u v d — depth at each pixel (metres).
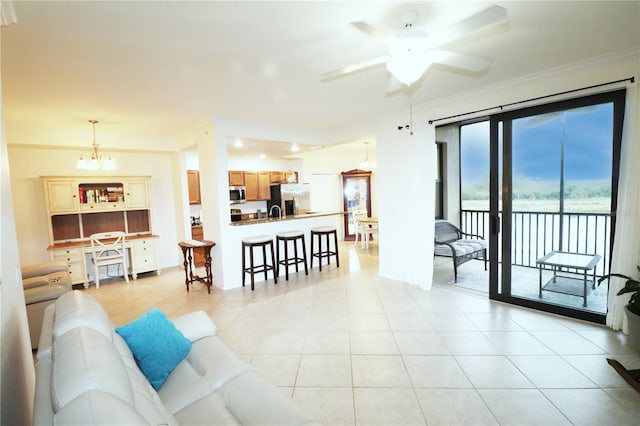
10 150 4.70
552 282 3.79
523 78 3.14
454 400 2.02
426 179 4.07
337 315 3.45
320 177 8.32
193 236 6.22
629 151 2.64
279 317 3.45
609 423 1.79
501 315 3.29
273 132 4.98
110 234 5.07
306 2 1.76
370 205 8.47
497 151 3.56
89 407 0.82
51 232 4.80
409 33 1.70
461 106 3.69
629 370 2.20
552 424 1.79
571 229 3.53
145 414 1.04
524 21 2.09
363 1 1.79
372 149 8.19
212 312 3.67
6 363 1.42
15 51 2.18
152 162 5.93
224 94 3.29
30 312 2.94
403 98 3.74
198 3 1.73
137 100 3.37
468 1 1.83
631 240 2.67
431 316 3.32
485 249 4.98
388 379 2.27
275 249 5.16
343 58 2.50
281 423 1.29
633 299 2.41
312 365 2.48
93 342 1.19
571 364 2.36
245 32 2.07
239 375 1.69
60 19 1.83
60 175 4.94
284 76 2.84
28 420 1.77
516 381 2.19
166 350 1.78
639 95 2.56
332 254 5.60
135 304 4.06
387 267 4.77
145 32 2.03
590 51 2.59
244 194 7.00
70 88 2.93
